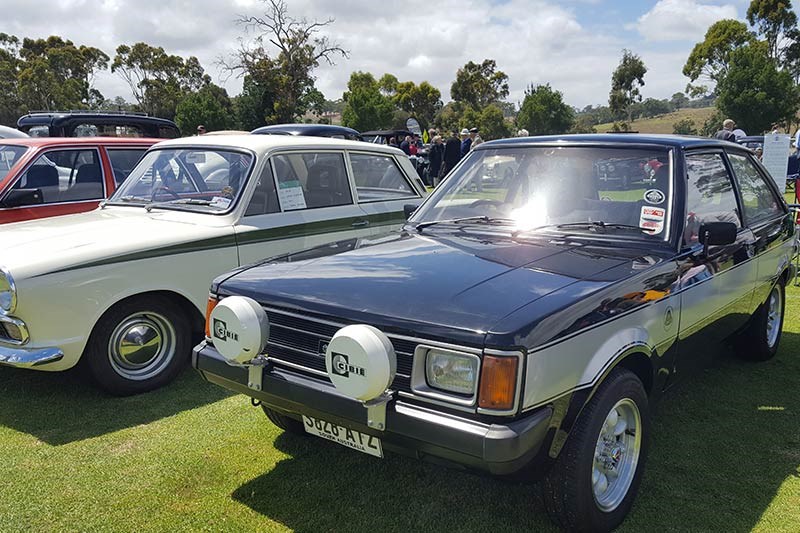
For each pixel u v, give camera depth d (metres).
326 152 5.39
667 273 2.99
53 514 2.86
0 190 5.71
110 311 4.11
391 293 2.56
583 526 2.58
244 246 4.66
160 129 10.80
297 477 3.21
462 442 2.19
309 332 2.62
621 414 2.79
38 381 4.55
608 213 3.35
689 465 3.32
